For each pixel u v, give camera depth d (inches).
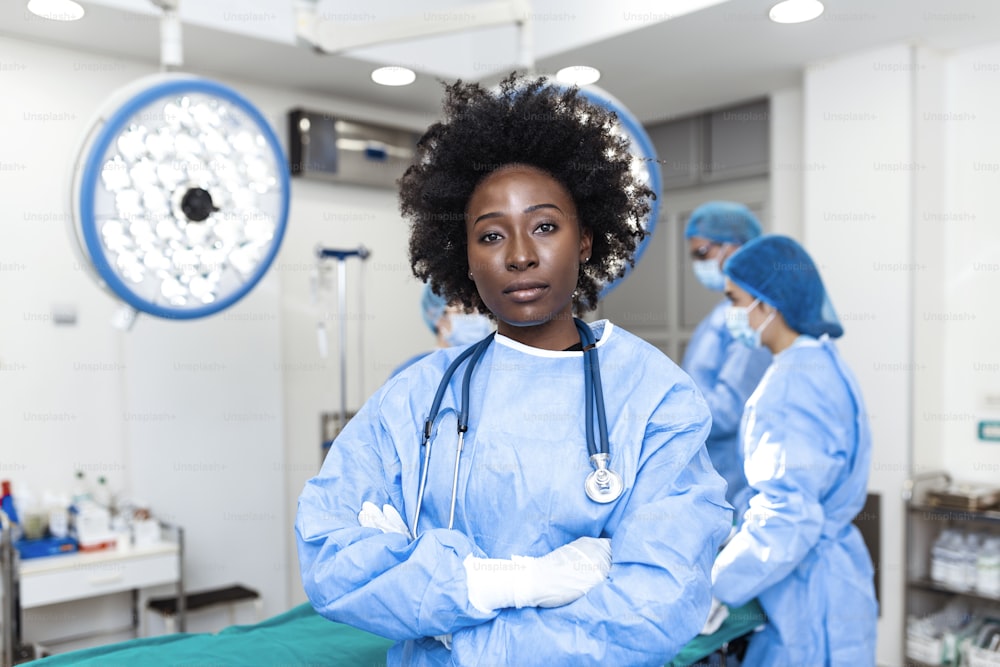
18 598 91.3
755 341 89.8
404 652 38.2
